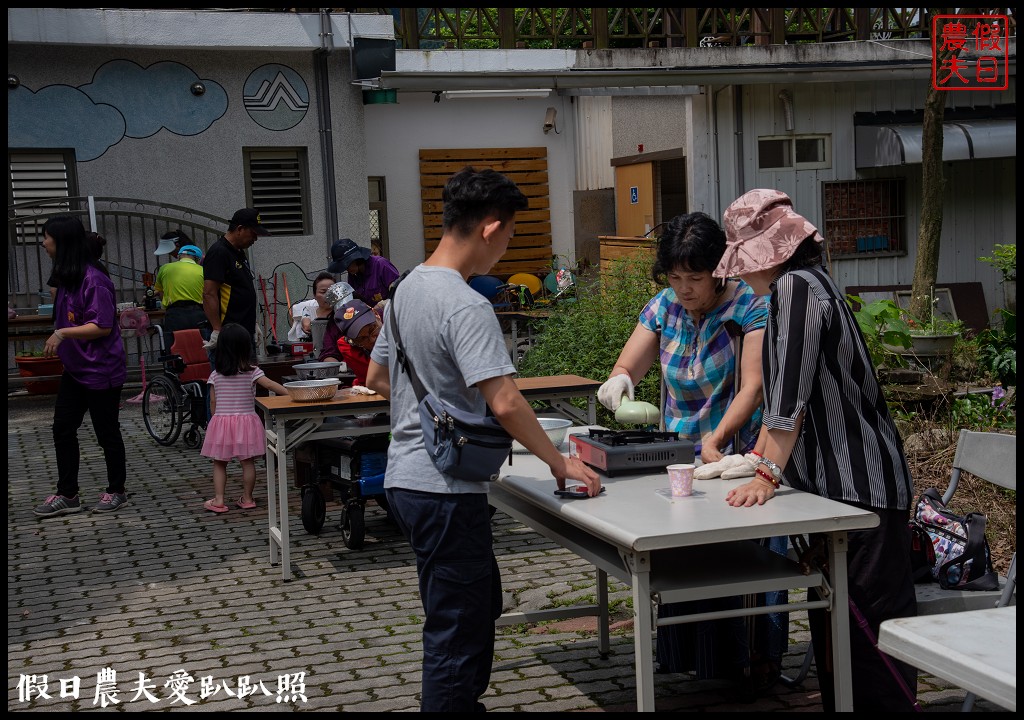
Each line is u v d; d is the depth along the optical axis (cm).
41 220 1183
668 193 1436
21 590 530
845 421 294
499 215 293
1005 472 340
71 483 686
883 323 843
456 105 1517
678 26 1418
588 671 396
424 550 294
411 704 371
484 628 298
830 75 1233
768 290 308
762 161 1297
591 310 893
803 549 296
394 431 302
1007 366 827
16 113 1161
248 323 858
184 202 1231
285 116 1256
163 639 453
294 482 727
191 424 917
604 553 313
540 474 345
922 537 329
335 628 458
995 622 219
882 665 293
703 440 339
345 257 785
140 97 1204
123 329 966
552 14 1383
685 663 372
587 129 1562
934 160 980
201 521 658
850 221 1323
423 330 288
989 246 1360
